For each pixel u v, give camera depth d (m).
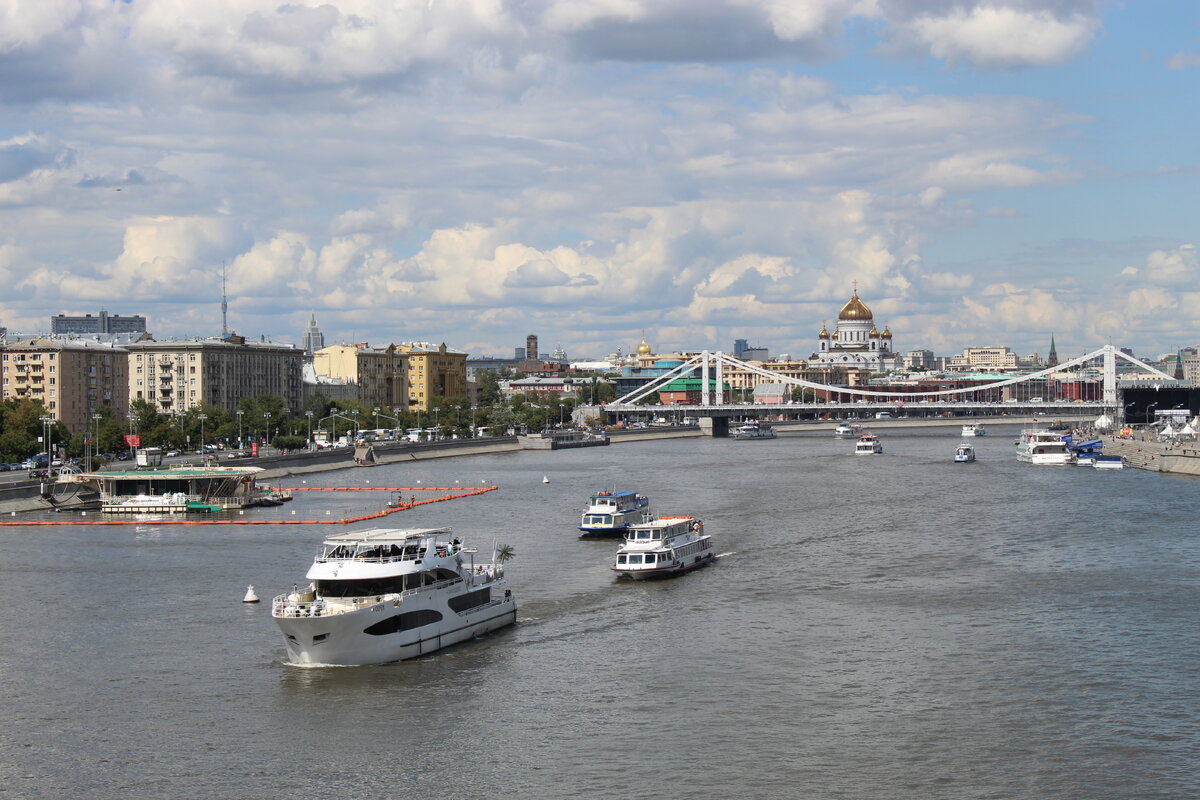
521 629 123.81
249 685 105.44
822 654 114.06
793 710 98.88
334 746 92.12
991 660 111.75
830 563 159.75
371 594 112.75
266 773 87.69
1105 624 124.19
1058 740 92.44
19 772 88.06
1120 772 87.00
